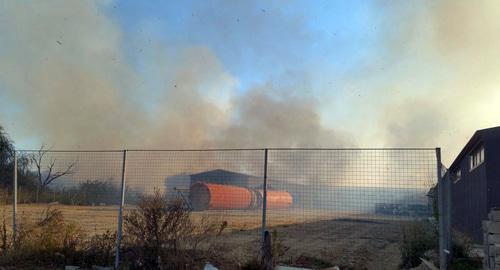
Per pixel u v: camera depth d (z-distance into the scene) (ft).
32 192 39.52
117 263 30.27
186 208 30.45
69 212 45.52
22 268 31.09
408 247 37.27
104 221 63.93
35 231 34.37
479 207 60.23
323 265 33.88
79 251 33.09
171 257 28.66
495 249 28.12
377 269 36.24
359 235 67.31
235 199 36.01
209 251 30.89
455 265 33.45
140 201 31.14
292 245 50.88
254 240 46.83
